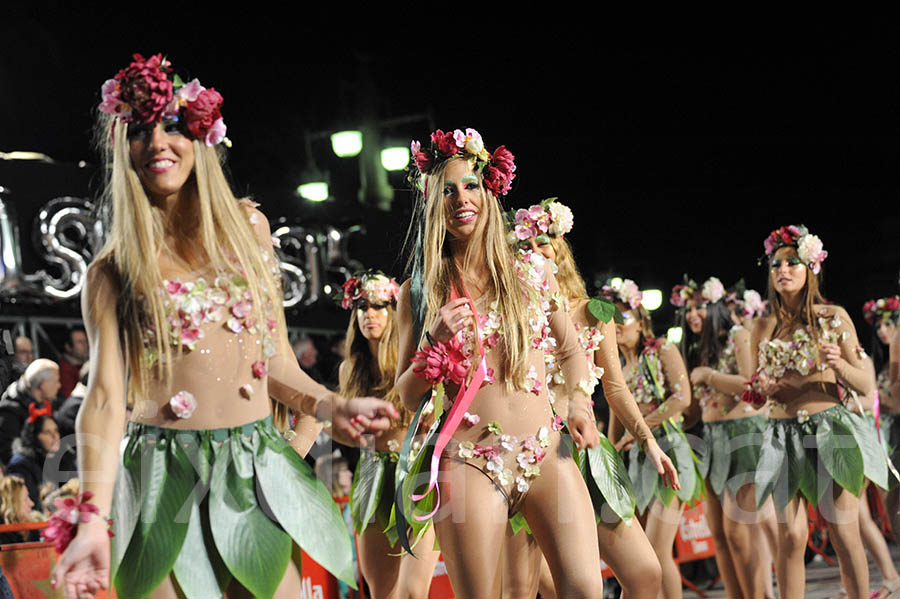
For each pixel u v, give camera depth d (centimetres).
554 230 450
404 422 462
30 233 783
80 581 243
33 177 788
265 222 295
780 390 557
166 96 265
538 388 342
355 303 486
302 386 278
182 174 270
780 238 566
